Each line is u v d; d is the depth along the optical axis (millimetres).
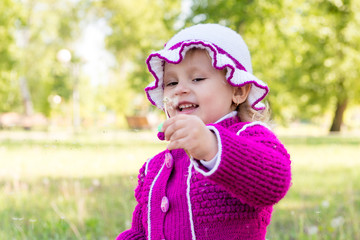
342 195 4477
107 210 3600
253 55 15250
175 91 1576
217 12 14719
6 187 4418
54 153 7477
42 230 3164
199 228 1512
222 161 1263
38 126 20422
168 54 1565
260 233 1562
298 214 3580
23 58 25500
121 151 7883
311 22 16422
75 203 3793
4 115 23391
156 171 1725
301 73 19281
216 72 1562
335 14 17219
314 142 13320
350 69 19219
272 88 16781
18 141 10961
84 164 6281
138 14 24781
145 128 21812
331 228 3045
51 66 27578
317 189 4906
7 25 18797
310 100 21953
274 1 14570
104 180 4973
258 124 1564
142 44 24453
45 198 4074
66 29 25281
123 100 28109
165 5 20203
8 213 3562
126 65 27656
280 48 16047
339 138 16328
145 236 1800
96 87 31625
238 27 14938
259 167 1307
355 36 17797
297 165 7309
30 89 27625
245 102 1690
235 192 1318
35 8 25344
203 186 1522
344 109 22469
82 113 30016
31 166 6215
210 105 1556
